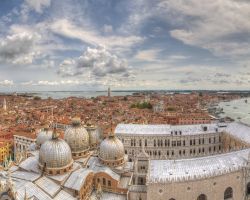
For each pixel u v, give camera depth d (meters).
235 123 181.75
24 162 111.94
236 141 158.25
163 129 176.62
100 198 102.69
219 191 97.62
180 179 93.19
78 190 94.94
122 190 106.50
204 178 94.69
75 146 120.44
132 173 113.69
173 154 172.00
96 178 109.69
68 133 121.81
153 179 93.44
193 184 94.25
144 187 101.88
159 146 171.00
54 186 96.81
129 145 171.62
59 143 104.25
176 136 170.88
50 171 101.69
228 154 111.12
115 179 107.19
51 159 101.25
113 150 116.38
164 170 98.50
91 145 141.00
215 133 177.38
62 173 102.62
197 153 174.62
